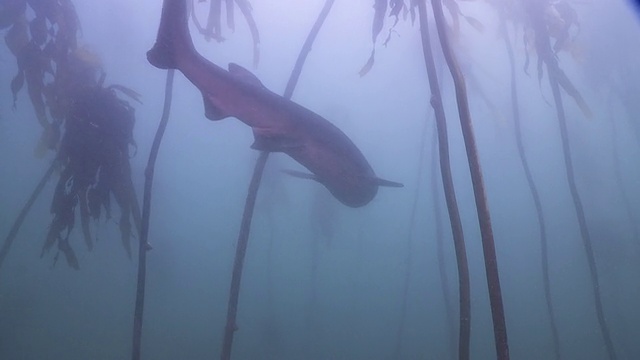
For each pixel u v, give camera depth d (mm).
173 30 3223
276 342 14203
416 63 11719
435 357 15008
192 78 3328
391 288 28906
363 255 24906
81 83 6457
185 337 16828
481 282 22578
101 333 17047
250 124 3598
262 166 4875
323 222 13562
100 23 15414
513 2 8445
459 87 3178
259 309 20953
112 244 19641
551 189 38750
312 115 3805
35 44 6176
